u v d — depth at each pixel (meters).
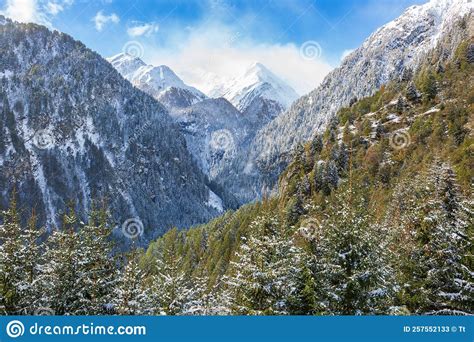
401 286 27.42
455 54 134.38
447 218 31.94
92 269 25.61
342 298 21.59
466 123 90.75
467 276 24.86
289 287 21.75
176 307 24.69
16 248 22.66
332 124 124.25
